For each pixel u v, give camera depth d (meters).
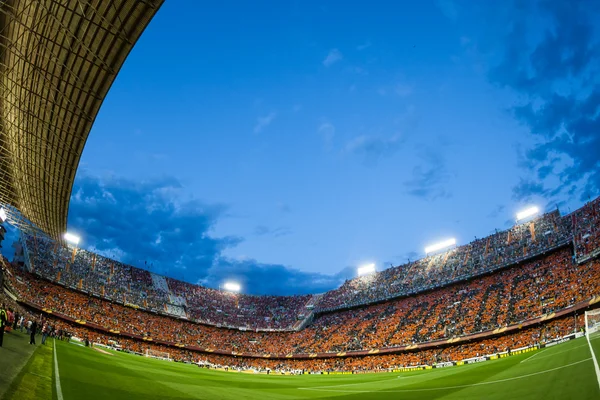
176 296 94.88
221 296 105.38
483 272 70.50
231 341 84.50
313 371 68.50
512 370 29.50
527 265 66.00
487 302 62.53
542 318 49.81
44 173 33.03
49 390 13.87
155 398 17.25
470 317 61.09
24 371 15.96
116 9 18.70
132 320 76.19
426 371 47.16
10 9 21.08
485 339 54.97
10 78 25.12
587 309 46.38
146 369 34.91
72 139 27.39
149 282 94.44
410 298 79.88
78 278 77.44
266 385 36.34
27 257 71.25
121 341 68.81
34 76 24.34
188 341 78.25
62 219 41.41
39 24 20.73
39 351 25.94
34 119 27.78
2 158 35.34
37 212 43.34
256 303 107.00
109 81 22.34
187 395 20.27
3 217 44.78
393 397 23.88
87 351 40.81
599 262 52.44
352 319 84.06
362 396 25.45
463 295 69.44
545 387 18.78
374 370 61.03
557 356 30.16
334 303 94.44
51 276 72.25
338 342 75.62
